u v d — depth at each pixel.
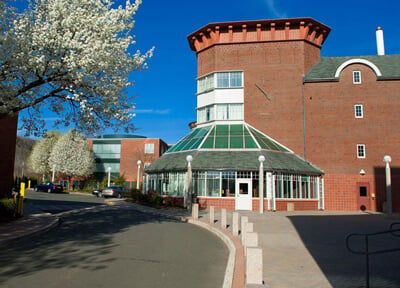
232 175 28.22
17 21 13.84
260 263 6.30
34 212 21.03
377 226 17.33
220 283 7.26
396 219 21.67
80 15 14.26
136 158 66.06
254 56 34.50
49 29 13.92
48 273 7.77
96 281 7.18
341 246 11.63
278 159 29.33
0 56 12.46
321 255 10.10
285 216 22.83
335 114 32.00
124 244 11.69
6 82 13.72
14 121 24.08
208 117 35.25
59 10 14.04
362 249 11.12
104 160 67.31
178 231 15.41
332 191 30.94
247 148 29.97
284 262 9.15
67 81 14.67
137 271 8.11
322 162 31.53
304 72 33.47
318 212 27.84
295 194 29.05
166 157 33.62
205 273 8.10
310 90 32.81
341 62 34.44
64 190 59.78
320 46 35.28
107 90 15.13
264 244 11.93
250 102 33.88
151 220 19.70
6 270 8.03
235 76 34.69
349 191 30.72
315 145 31.91
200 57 36.94
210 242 12.73
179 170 29.44
